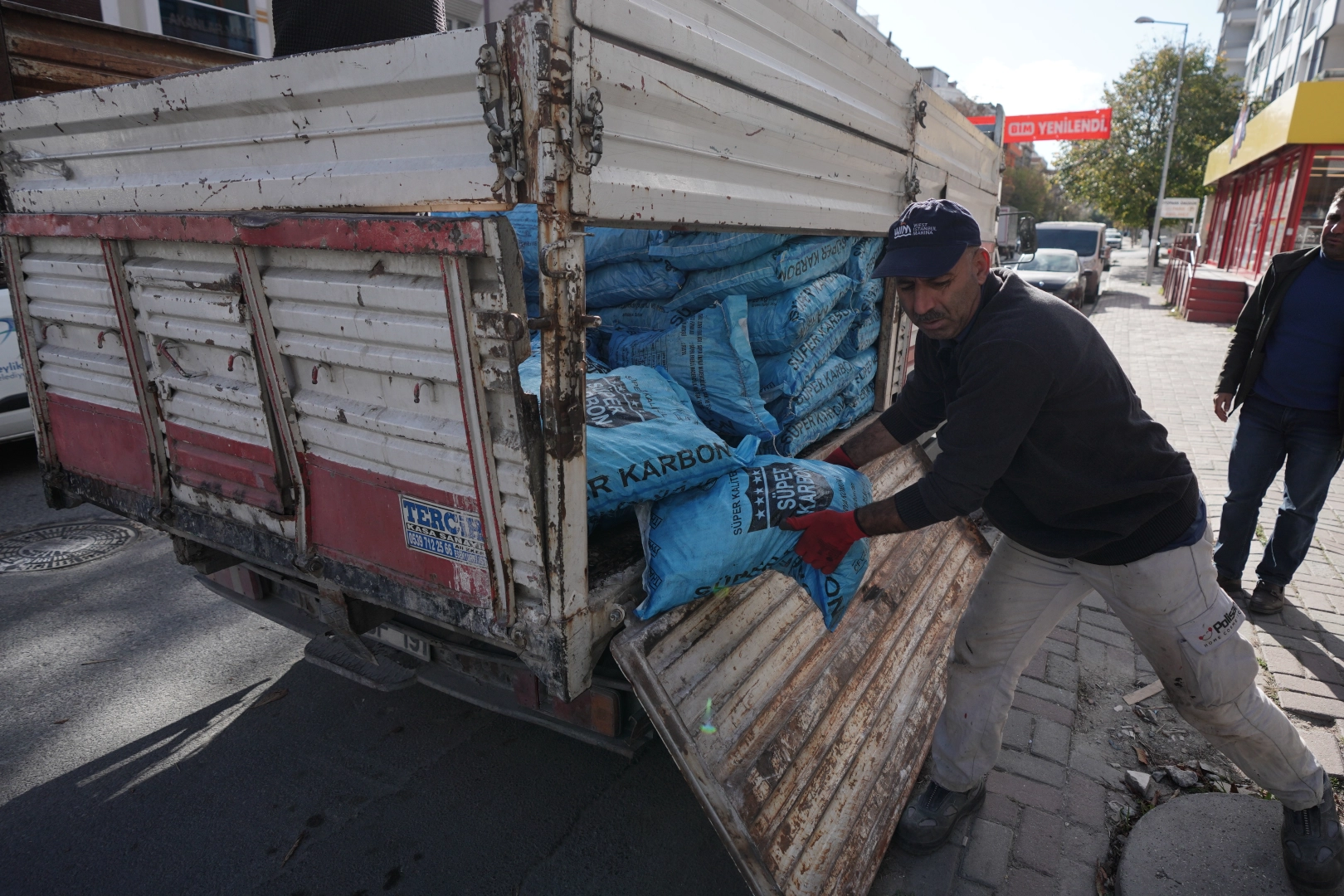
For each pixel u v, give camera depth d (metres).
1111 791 2.74
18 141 2.52
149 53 4.74
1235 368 3.75
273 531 2.20
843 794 2.19
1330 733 3.00
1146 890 2.27
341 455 1.96
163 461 2.42
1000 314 1.82
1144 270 33.97
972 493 1.82
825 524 1.93
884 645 2.71
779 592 2.30
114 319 2.32
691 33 1.76
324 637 2.71
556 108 1.40
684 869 2.42
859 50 2.66
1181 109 28.20
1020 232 18.84
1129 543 2.03
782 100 2.20
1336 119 13.41
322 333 1.84
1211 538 2.12
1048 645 3.65
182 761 2.84
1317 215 14.42
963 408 1.83
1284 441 3.67
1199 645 2.06
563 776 2.82
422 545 1.86
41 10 4.16
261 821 2.56
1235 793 2.67
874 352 3.61
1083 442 1.91
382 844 2.48
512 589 1.73
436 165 1.59
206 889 2.29
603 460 1.89
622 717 2.11
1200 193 28.80
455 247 1.50
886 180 3.17
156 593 4.04
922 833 2.40
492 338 1.52
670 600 1.82
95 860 2.38
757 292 2.64
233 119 1.95
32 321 2.62
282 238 1.81
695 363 2.54
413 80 1.56
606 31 1.50
